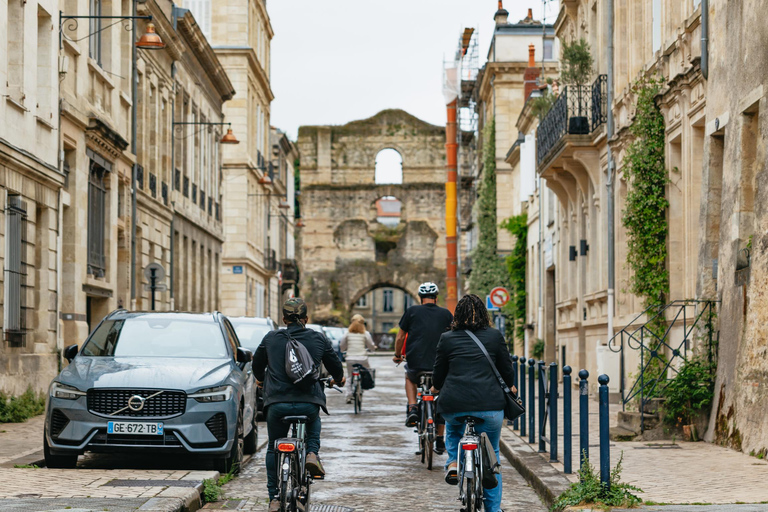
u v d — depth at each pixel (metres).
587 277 27.09
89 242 25.62
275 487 8.73
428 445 13.15
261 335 21.77
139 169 32.34
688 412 14.70
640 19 21.92
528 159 41.47
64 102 22.39
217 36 55.12
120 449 11.76
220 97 49.72
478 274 52.56
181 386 11.93
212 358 13.12
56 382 12.02
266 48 65.56
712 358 14.82
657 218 19.39
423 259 87.31
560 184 30.36
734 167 14.38
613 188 23.22
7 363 18.41
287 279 76.44
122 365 12.39
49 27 21.55
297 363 8.67
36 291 21.02
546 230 37.28
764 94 13.30
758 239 13.22
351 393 24.72
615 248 23.11
